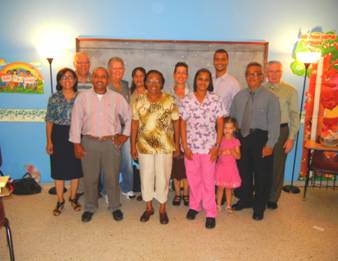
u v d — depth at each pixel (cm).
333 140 328
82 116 263
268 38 362
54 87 357
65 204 317
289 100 302
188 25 355
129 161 329
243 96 280
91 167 271
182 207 315
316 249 243
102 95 262
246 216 297
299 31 361
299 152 384
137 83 308
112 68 297
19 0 336
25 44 346
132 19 350
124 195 344
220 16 355
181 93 296
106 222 280
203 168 269
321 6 357
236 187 302
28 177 357
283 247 245
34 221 279
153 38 356
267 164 280
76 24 346
